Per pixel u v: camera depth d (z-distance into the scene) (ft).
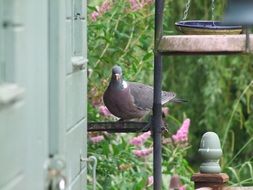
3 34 15.78
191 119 58.23
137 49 39.29
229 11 23.26
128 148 36.68
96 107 37.29
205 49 23.94
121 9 38.34
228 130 51.49
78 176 25.76
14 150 15.87
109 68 37.91
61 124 20.45
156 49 25.40
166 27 45.91
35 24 17.71
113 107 35.14
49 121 20.24
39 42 18.19
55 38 20.42
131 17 38.40
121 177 36.35
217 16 56.80
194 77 58.23
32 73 17.37
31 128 17.29
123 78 36.73
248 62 55.98
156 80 29.89
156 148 29.94
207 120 56.13
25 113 16.71
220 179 27.61
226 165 45.73
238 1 23.20
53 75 20.33
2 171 14.98
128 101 34.73
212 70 56.29
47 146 19.15
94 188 26.23
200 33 26.00
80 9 27.35
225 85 56.29
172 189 32.60
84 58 27.48
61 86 20.52
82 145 27.04
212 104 56.08
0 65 15.87
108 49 37.86
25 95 16.66
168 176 39.86
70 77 23.68
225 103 56.18
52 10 20.48
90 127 30.45
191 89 58.34
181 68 58.54
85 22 28.37
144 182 36.45
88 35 37.37
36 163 17.78
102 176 35.81
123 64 38.24
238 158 55.62
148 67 38.75
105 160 35.70
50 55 20.36
